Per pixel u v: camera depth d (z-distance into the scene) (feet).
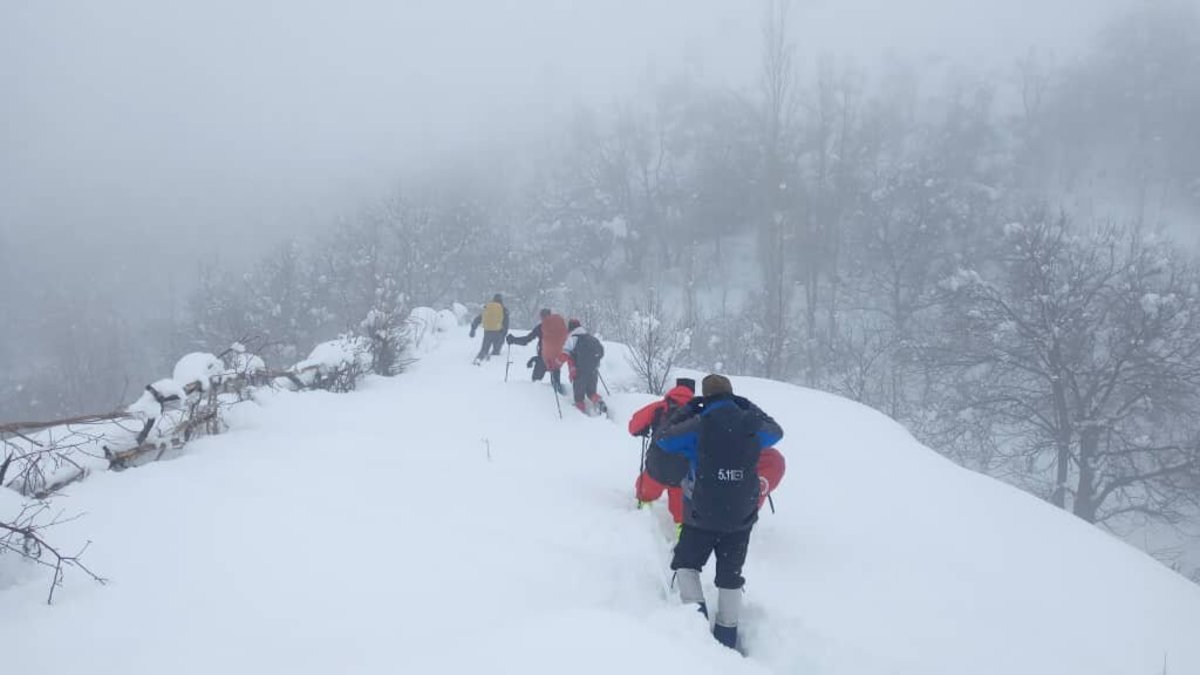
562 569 13.39
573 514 17.03
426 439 25.43
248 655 9.68
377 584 12.19
